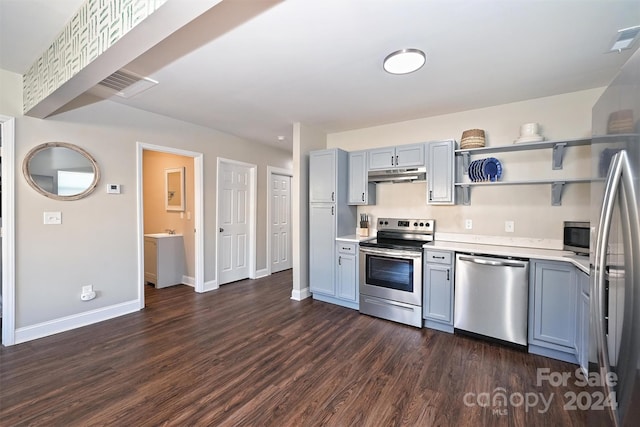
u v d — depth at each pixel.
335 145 4.20
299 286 3.81
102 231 3.05
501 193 3.01
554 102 2.79
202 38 1.90
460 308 2.72
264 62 2.21
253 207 4.91
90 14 1.62
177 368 2.19
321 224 3.71
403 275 3.05
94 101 2.96
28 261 2.58
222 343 2.60
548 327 2.33
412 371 2.16
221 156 4.35
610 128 1.26
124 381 2.02
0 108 2.42
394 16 1.67
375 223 3.82
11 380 2.01
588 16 1.65
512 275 2.45
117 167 3.15
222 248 4.48
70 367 2.18
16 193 2.51
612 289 1.18
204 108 3.26
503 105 3.02
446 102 2.99
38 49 2.16
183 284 4.54
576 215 2.67
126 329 2.86
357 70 2.33
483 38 1.88
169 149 3.63
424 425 1.64
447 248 2.79
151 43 1.44
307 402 1.82
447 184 3.02
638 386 1.01
